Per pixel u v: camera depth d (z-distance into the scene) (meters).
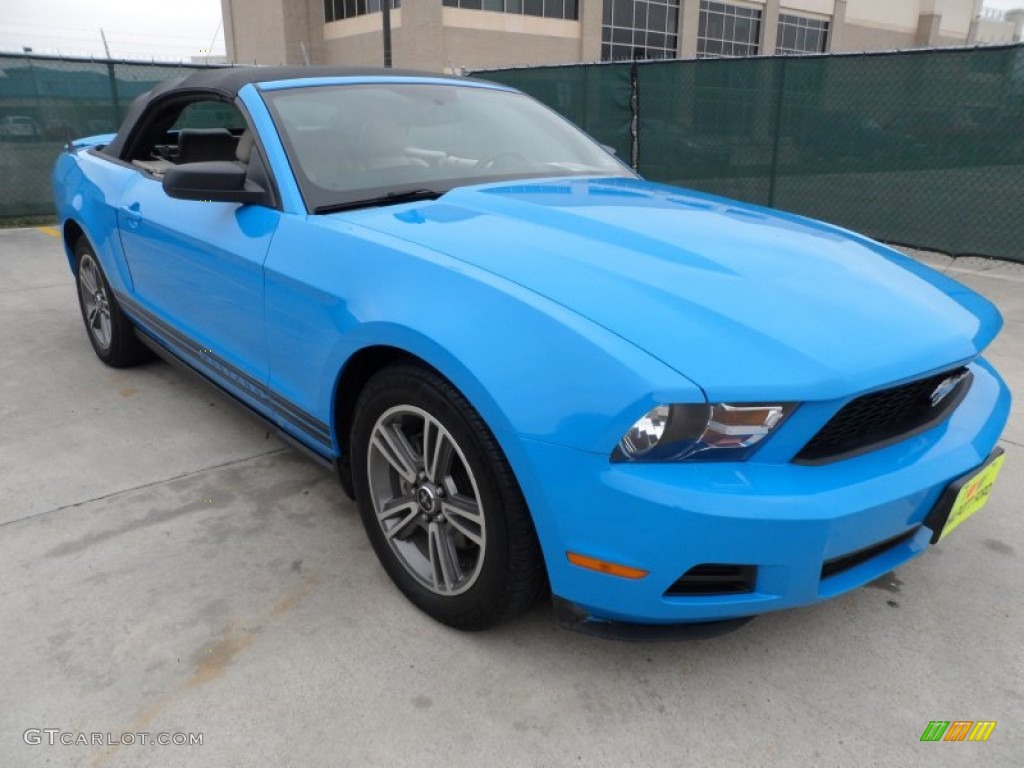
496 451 1.81
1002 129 6.61
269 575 2.41
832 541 1.67
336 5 32.31
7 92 9.20
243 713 1.87
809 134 7.97
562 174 3.05
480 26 28.70
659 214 2.46
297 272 2.32
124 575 2.40
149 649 2.08
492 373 1.75
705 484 1.61
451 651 2.09
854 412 1.75
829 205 7.99
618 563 1.67
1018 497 2.92
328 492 2.93
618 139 9.70
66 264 7.02
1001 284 6.29
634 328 1.70
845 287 2.01
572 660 2.06
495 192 2.61
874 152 7.49
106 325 4.18
